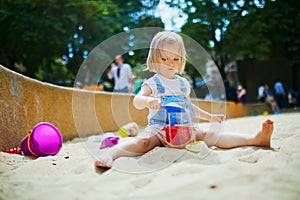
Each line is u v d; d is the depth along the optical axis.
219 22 13.93
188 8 13.34
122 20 13.20
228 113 10.10
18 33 11.84
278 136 3.23
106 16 13.08
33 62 13.42
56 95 4.68
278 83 17.06
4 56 13.02
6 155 2.85
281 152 2.43
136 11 13.11
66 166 2.46
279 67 21.66
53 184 1.95
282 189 1.57
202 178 1.79
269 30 17.16
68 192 1.75
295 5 16.53
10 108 3.38
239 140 2.75
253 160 2.20
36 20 11.86
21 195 1.77
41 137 3.05
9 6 11.84
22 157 2.90
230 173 1.85
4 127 3.21
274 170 1.87
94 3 12.10
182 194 1.59
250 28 14.79
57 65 15.44
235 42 15.09
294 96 18.55
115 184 1.89
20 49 12.70
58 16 12.26
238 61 22.30
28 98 3.87
